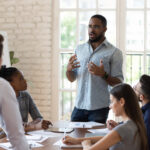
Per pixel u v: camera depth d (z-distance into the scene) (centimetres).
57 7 471
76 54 350
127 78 465
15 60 444
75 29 473
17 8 477
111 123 274
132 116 202
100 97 324
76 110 338
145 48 458
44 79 477
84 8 468
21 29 478
